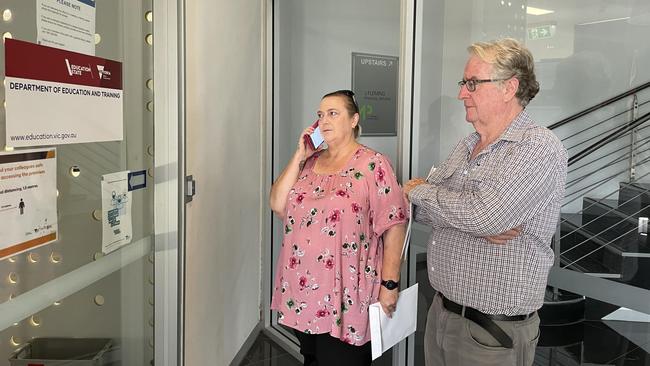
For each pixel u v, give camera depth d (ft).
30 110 3.90
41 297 4.15
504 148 4.84
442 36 7.52
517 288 4.80
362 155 6.40
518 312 4.86
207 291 8.08
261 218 11.14
